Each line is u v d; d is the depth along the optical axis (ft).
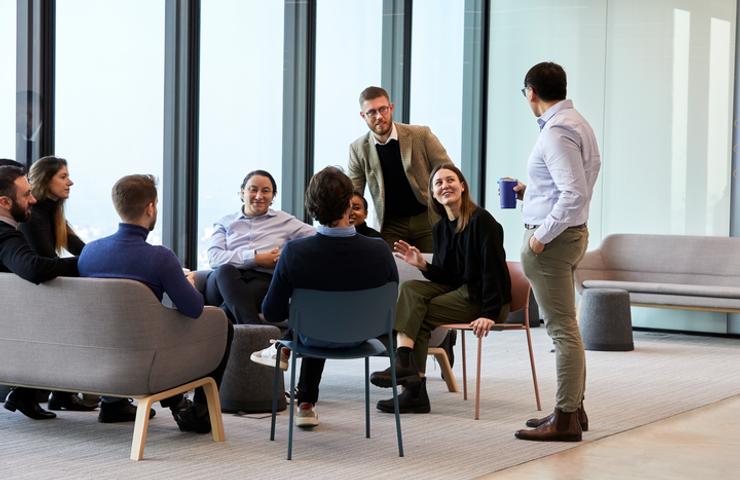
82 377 12.91
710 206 29.84
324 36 25.90
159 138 21.57
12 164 15.64
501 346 25.93
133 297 12.49
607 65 31.30
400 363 16.12
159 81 21.49
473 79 32.96
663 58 30.45
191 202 22.12
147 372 12.72
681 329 30.04
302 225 19.34
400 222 20.70
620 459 13.38
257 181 19.06
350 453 13.38
